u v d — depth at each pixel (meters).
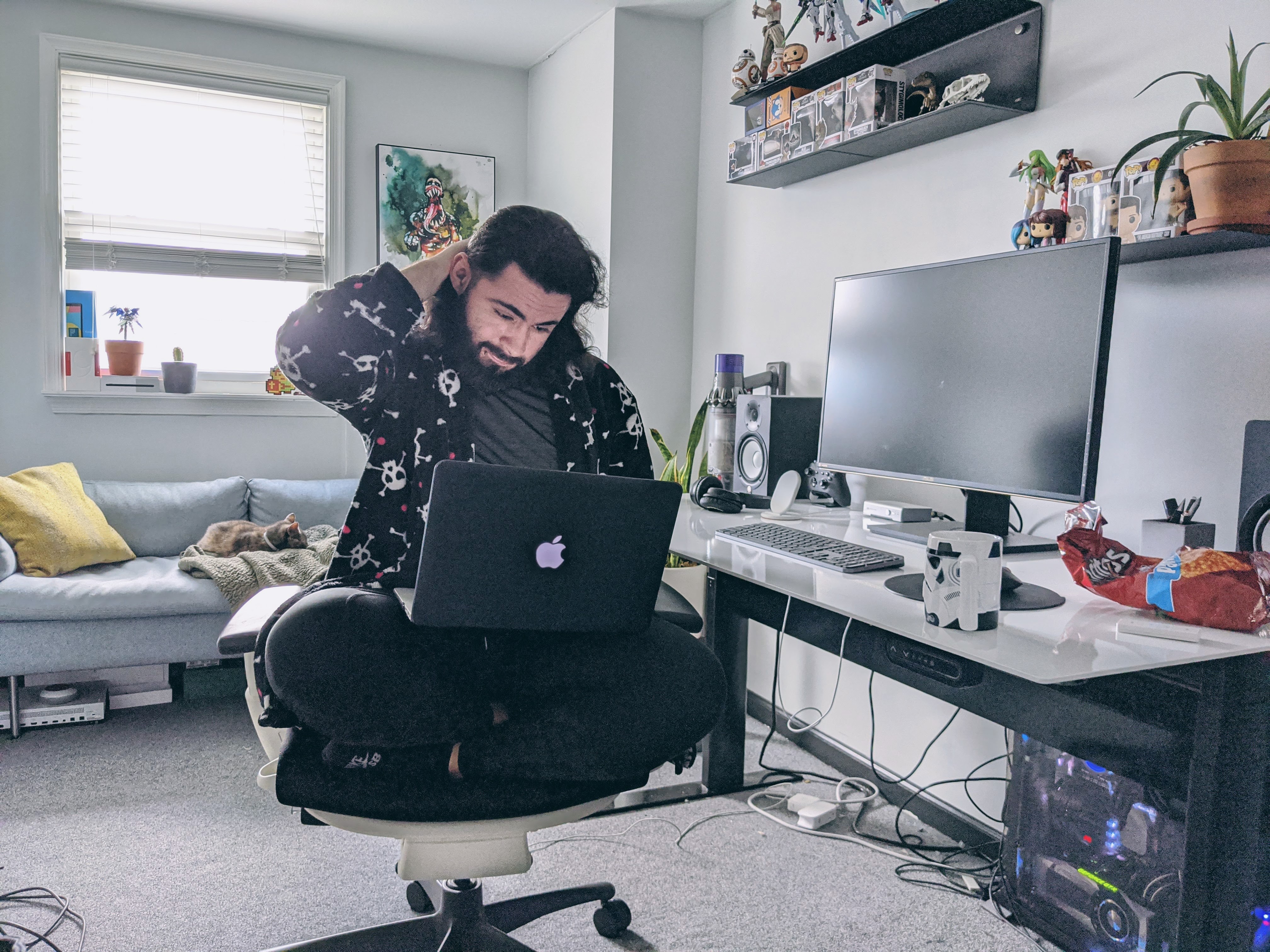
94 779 2.23
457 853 1.13
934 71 2.04
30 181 3.06
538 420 1.24
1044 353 1.30
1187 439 1.54
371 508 1.15
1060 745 1.12
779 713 2.67
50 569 2.63
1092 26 1.70
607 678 1.06
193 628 2.65
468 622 0.97
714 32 2.97
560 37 3.27
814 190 2.50
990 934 1.61
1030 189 1.71
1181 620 1.15
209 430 3.34
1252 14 1.44
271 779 1.21
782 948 1.56
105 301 3.27
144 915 1.63
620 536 1.01
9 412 3.09
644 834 1.99
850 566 1.44
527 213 1.14
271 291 3.49
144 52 3.14
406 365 1.16
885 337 1.64
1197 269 1.51
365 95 3.45
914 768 2.16
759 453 2.30
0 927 1.57
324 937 1.34
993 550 1.13
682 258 3.09
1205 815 1.04
